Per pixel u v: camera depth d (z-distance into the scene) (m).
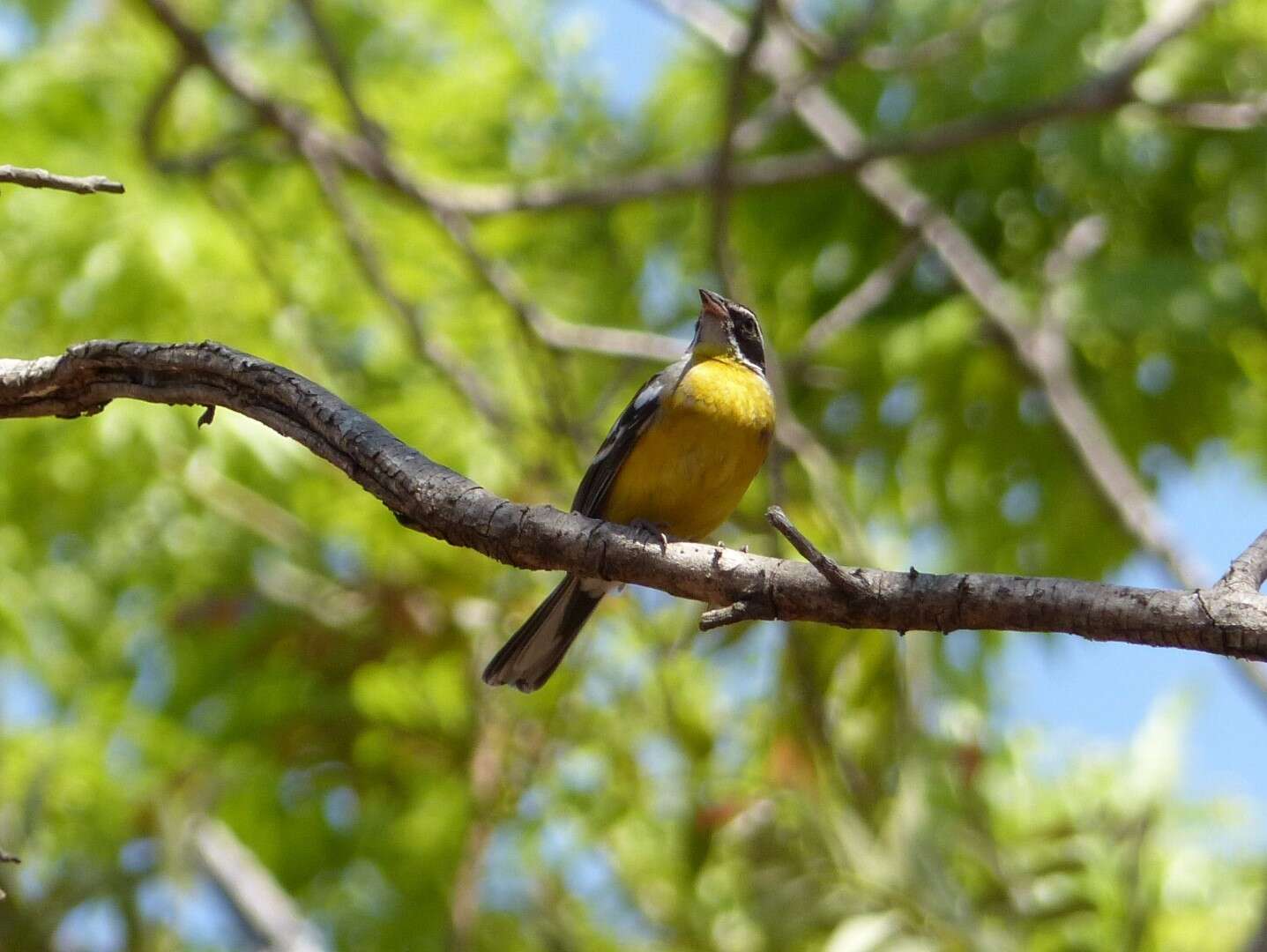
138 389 6.52
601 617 11.70
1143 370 15.37
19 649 13.16
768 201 16.12
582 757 12.12
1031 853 10.77
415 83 15.67
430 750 12.02
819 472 12.15
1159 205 15.20
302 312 13.53
